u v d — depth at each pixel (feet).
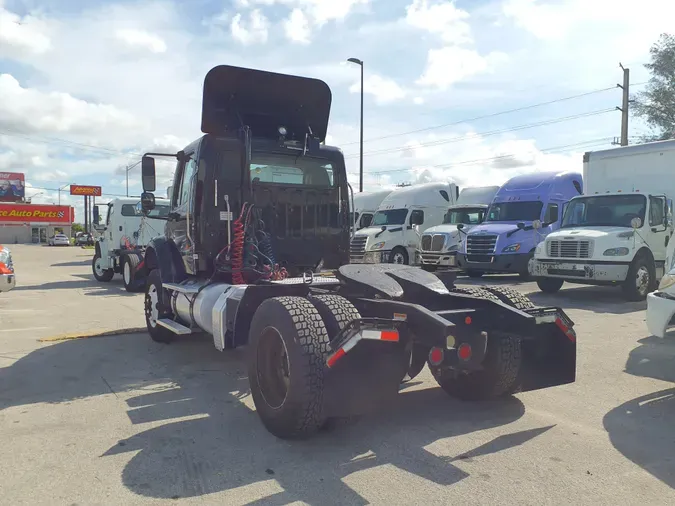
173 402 16.48
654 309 18.48
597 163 42.98
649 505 10.34
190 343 24.63
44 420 14.89
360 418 15.03
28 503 10.39
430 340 12.98
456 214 60.75
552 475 11.57
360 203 75.92
